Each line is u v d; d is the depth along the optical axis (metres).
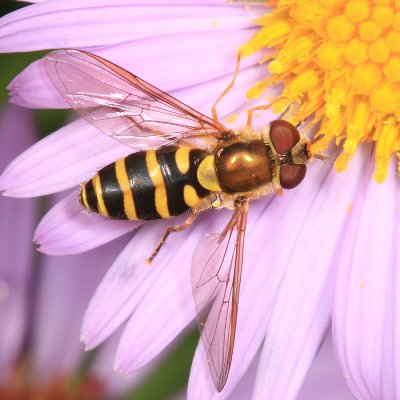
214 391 0.12
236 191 0.12
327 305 0.12
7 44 0.12
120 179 0.12
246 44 0.12
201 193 0.12
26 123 0.13
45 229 0.12
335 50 0.12
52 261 0.14
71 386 0.14
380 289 0.12
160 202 0.12
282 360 0.12
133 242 0.12
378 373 0.12
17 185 0.12
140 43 0.12
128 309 0.12
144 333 0.12
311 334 0.12
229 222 0.12
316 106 0.13
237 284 0.12
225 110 0.13
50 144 0.12
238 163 0.12
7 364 0.14
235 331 0.12
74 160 0.12
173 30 0.12
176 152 0.12
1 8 0.13
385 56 0.12
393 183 0.13
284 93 0.13
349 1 0.12
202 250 0.12
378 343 0.12
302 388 0.13
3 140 0.13
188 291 0.12
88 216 0.12
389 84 0.12
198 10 0.12
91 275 0.14
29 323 0.14
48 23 0.12
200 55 0.12
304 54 0.12
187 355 0.14
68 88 0.12
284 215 0.13
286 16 0.12
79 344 0.14
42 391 0.14
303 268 0.12
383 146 0.12
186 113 0.12
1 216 0.14
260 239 0.13
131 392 0.14
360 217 0.13
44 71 0.12
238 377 0.12
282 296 0.12
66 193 0.14
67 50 0.12
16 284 0.14
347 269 0.12
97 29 0.12
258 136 0.12
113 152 0.12
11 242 0.14
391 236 0.13
